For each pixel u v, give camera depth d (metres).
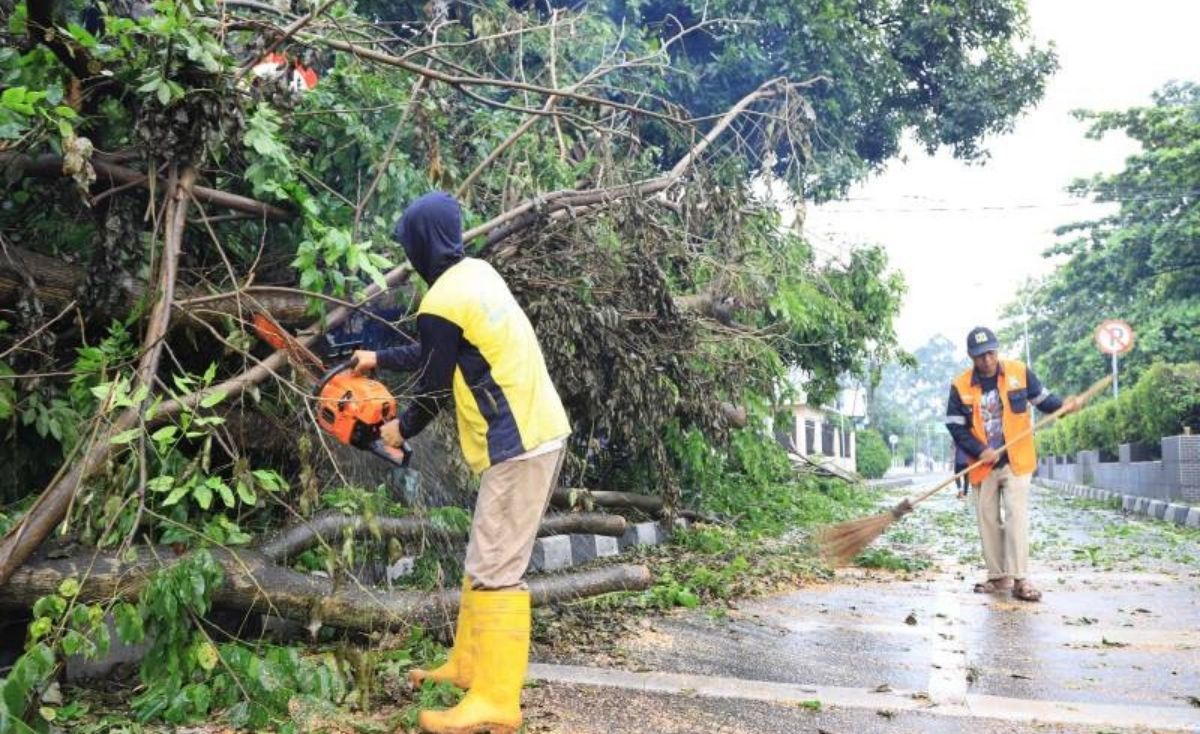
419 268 3.69
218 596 3.90
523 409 3.50
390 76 6.07
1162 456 19.73
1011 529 7.60
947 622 6.43
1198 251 31.06
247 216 4.74
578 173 7.24
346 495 4.16
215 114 4.07
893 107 18.31
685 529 9.62
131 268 4.30
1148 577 8.93
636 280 6.40
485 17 7.11
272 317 4.54
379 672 4.12
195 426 4.38
